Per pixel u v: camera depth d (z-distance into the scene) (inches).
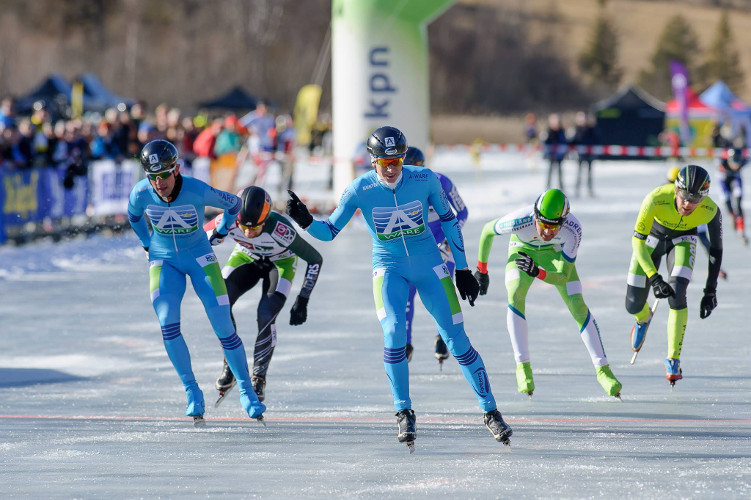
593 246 1520.7
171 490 453.4
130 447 540.1
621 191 2561.5
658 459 491.5
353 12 1908.2
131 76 5757.9
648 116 3875.5
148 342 867.4
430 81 7229.3
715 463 481.4
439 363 764.6
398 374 522.6
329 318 968.9
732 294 1071.6
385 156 515.2
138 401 663.8
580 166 2406.5
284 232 620.4
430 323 954.1
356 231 1749.5
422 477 468.1
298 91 6102.4
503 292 1122.7
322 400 657.0
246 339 873.5
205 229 649.0
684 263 679.1
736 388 665.0
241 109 3695.9
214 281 599.2
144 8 6402.6
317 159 2006.6
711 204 663.8
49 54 5777.6
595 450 512.7
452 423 586.9
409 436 509.4
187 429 583.5
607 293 1090.7
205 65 6028.5
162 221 593.0
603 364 647.8
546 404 631.8
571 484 448.8
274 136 2164.1
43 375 745.6
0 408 643.5
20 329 925.2
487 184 2773.1
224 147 2069.4
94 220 1651.1
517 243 670.5
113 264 1369.3
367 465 493.7
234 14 6373.0
